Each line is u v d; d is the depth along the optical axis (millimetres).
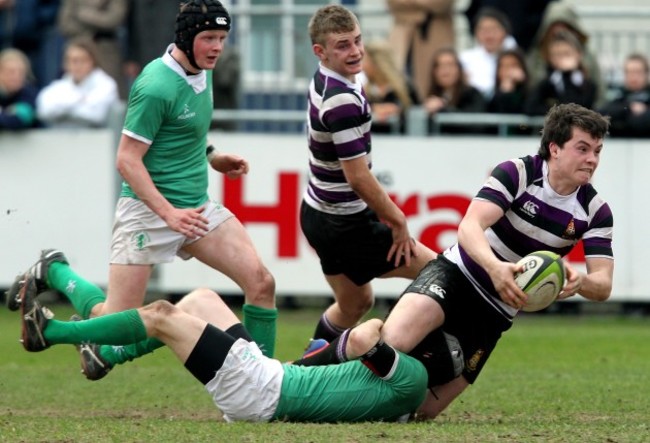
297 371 24234
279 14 51469
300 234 47906
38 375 34344
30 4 55188
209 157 30422
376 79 49000
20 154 48812
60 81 50719
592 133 24141
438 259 25578
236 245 28484
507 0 52750
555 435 22500
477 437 22094
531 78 49625
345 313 31500
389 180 47969
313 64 51500
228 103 50406
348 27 28156
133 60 52969
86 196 48812
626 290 48125
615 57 53062
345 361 24516
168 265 48625
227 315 24828
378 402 24141
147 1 52219
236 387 23938
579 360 37688
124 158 27484
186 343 23906
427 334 25078
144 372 35188
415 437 21938
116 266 28500
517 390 31172
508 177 24516
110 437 21969
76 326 24000
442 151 47844
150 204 27359
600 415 26750
